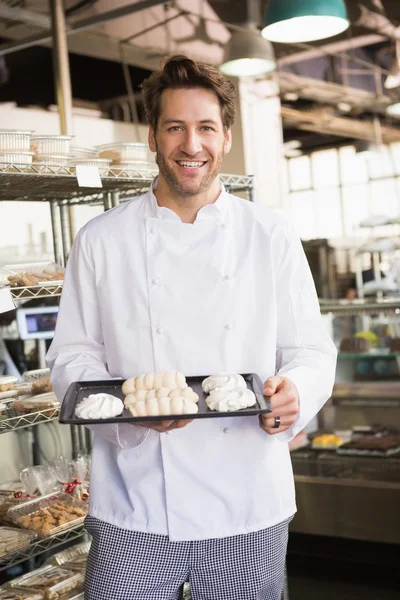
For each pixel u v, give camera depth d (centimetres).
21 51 620
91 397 143
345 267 617
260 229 163
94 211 428
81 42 512
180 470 154
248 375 157
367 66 761
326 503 362
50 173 227
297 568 350
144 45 540
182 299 158
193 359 158
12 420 224
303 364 158
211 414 135
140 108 659
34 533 224
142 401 143
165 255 159
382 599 313
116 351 162
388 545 355
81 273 164
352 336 400
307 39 347
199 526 154
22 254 390
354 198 1041
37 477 249
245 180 283
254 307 161
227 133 160
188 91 149
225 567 157
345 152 1039
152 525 154
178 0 563
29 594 227
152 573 156
